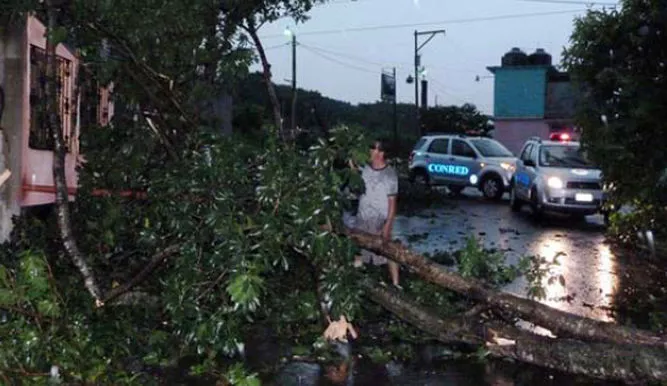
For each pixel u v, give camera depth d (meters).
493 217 19.61
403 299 7.06
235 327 5.98
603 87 11.92
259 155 6.51
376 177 8.38
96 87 10.29
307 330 7.35
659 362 5.86
